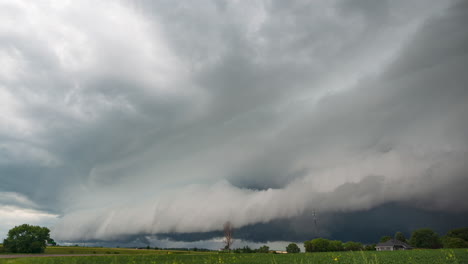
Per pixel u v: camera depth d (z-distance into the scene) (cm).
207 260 3114
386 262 2880
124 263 2878
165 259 3381
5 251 9906
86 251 11738
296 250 13700
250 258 3584
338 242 13350
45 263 2645
